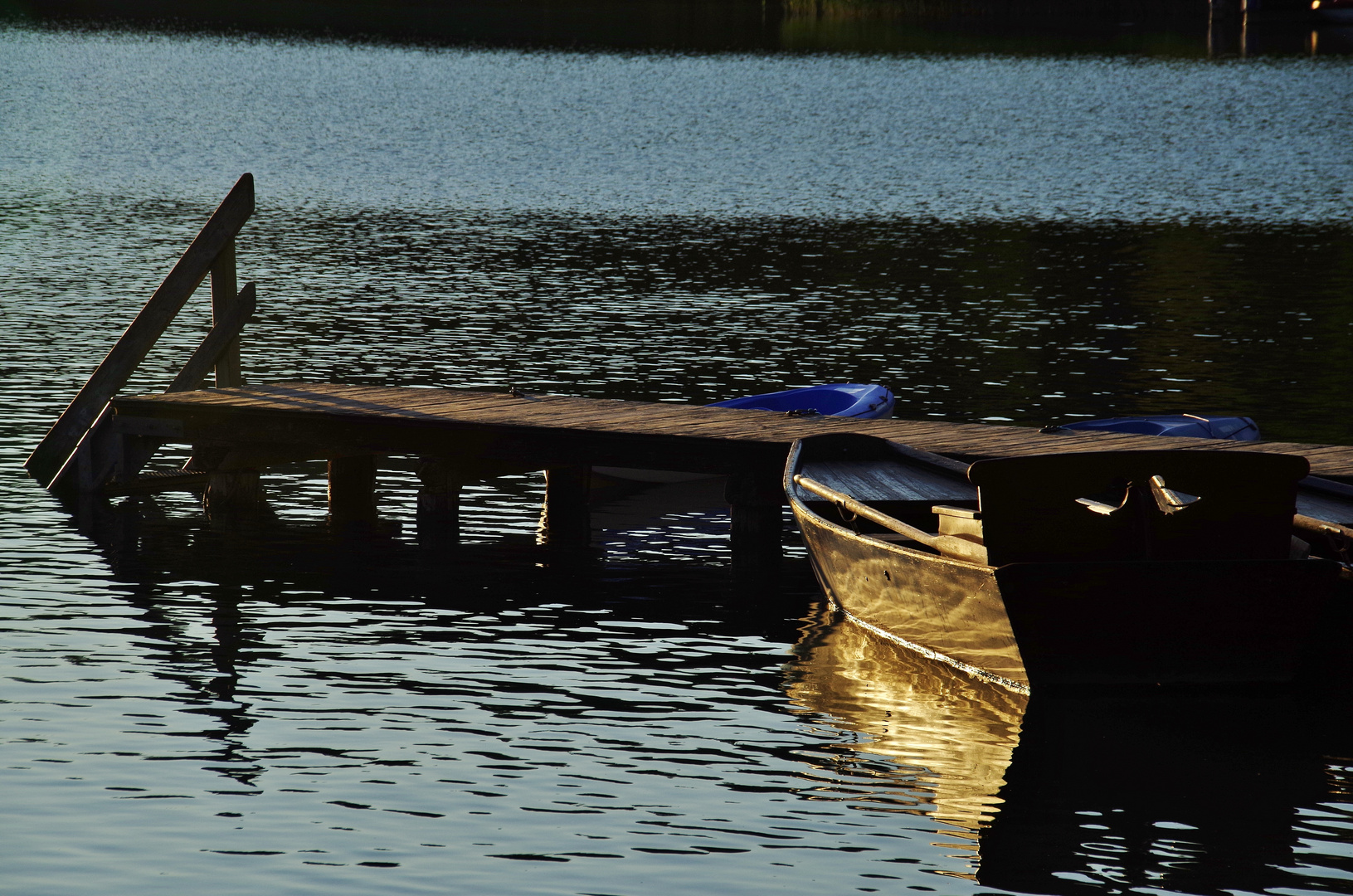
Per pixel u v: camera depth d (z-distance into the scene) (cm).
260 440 2628
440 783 1539
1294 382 3716
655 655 1934
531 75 15912
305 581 2244
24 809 1469
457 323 4572
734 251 6122
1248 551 1734
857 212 7444
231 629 2012
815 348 4184
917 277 5456
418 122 12000
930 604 1853
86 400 2814
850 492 2166
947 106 13000
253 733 1661
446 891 1323
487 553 2417
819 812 1478
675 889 1330
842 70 16162
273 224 6869
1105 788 1535
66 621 2036
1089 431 2692
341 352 4119
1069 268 5644
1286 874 1356
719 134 11288
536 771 1570
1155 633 1730
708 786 1539
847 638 2014
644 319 4650
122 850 1391
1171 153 10131
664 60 17512
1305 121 11719
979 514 1773
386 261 5825
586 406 2719
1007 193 8188
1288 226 6800
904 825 1452
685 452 2423
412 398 2767
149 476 2861
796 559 2394
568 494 2653
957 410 3434
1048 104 13050
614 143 10825
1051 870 1363
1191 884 1337
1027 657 1742
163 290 2820
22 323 4431
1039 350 4138
